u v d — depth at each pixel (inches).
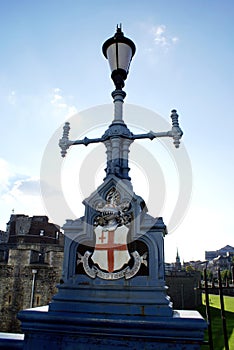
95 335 104.8
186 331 97.1
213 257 4111.7
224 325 173.9
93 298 112.2
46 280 914.1
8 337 115.5
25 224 1332.4
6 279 922.1
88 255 122.0
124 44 155.6
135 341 101.2
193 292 1067.3
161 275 111.7
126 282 114.0
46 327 109.3
